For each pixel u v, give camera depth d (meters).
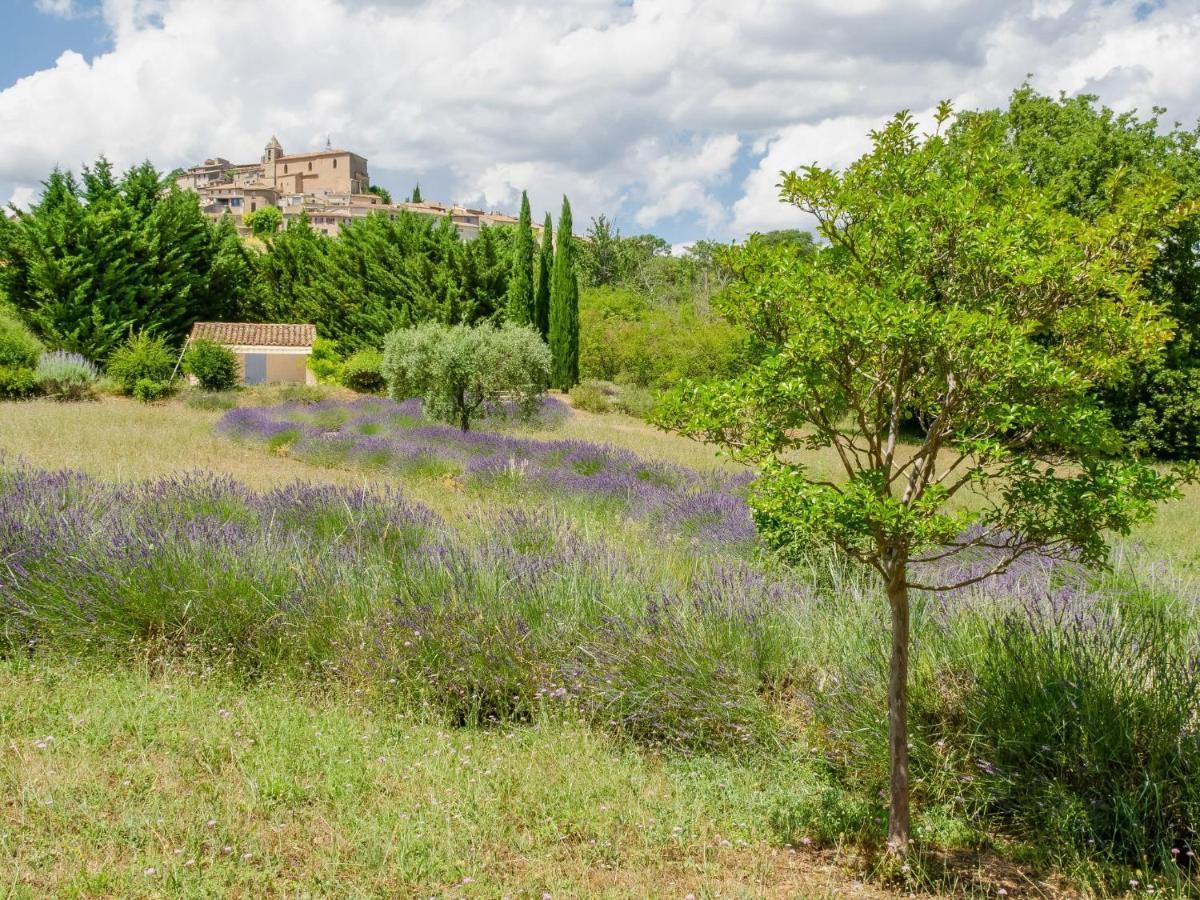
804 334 2.96
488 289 32.41
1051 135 28.17
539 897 2.82
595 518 9.68
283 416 20.56
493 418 20.22
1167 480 2.72
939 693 4.21
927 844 3.40
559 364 32.88
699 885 2.94
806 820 3.57
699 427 3.16
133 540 5.85
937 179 3.04
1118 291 2.88
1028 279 2.81
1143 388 23.86
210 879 2.76
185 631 5.20
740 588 5.54
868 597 5.44
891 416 3.11
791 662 4.82
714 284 52.56
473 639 4.91
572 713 4.54
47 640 5.22
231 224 36.81
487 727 4.63
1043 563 6.81
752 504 3.14
